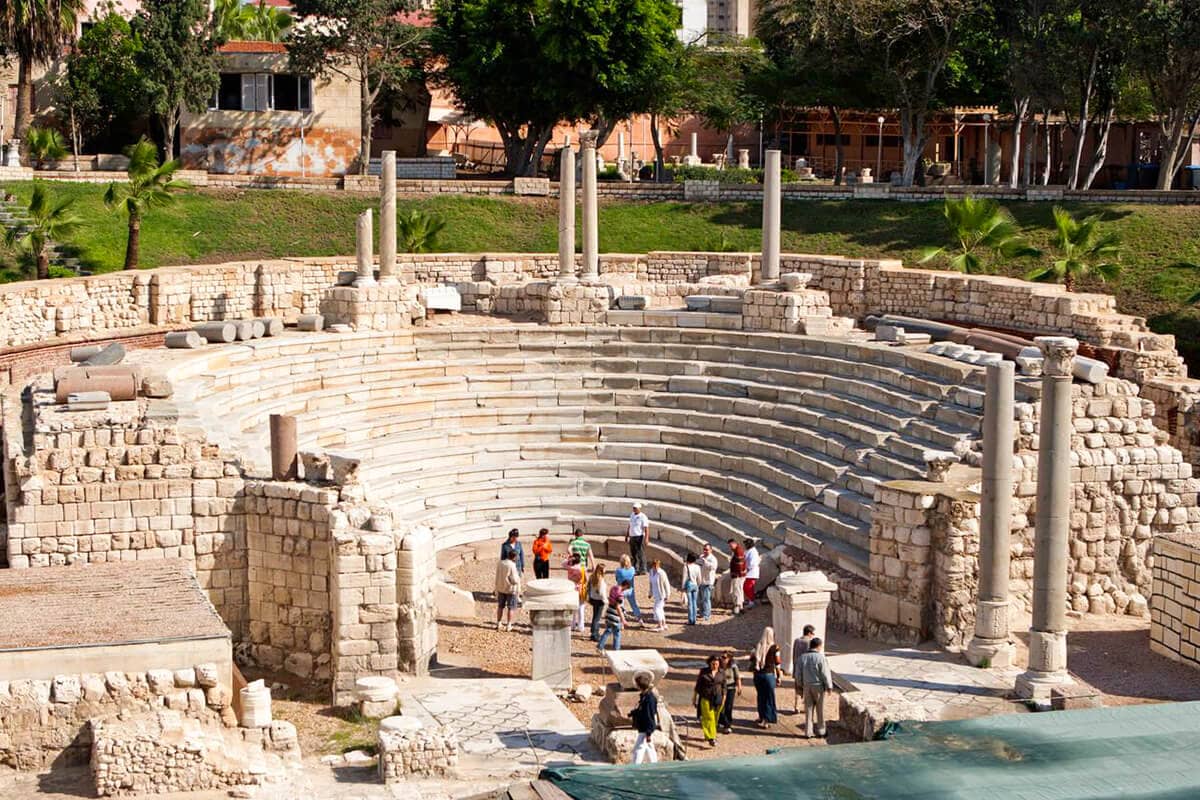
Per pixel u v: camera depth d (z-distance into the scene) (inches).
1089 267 2231.8
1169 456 1419.8
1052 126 3806.6
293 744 1061.1
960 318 1947.6
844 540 1440.7
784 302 1851.6
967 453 1418.6
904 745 852.0
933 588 1299.2
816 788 787.4
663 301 2052.2
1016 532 1358.3
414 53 3353.8
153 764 977.5
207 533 1300.4
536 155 3245.6
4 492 1418.6
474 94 3169.3
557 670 1237.7
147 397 1419.8
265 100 3307.1
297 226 2847.0
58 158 3088.1
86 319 1877.5
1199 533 1273.4
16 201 2657.5
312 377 1766.7
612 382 1856.5
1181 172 3472.0
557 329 1923.0
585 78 3097.9
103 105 3275.1
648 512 1676.9
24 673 1019.9
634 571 1467.8
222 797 967.0
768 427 1695.4
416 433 1747.0
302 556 1274.6
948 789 783.1
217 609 1306.6
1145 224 2672.2
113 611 1108.5
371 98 3134.8
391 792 987.3
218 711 1047.0
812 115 4084.6
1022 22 2977.4
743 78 3521.2
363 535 1221.7
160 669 1038.4
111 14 3304.6
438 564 1562.5
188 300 1995.6
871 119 4065.0
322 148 3334.2
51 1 3009.4
